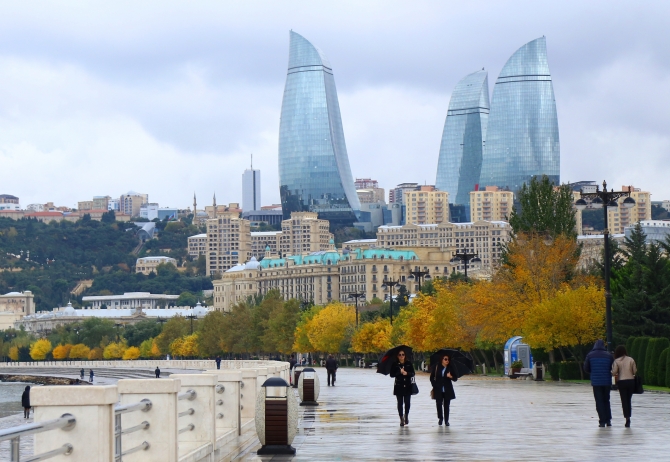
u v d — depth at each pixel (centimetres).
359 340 18625
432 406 5747
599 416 4025
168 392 2405
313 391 5959
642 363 8312
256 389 4488
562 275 11319
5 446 4916
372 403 6212
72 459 1848
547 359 10950
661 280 10381
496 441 3441
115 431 2111
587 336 9881
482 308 11181
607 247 7206
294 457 3000
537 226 12350
